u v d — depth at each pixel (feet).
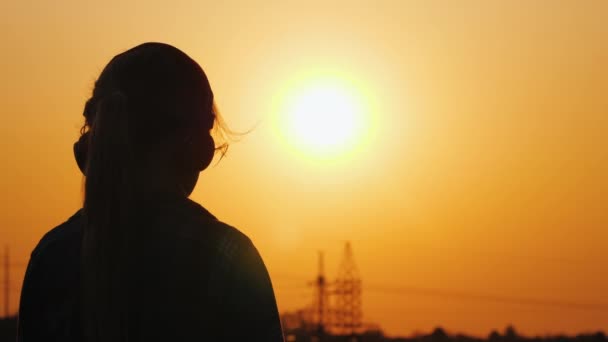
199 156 16.51
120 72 16.39
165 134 16.19
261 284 15.33
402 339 409.28
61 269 16.29
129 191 15.42
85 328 15.49
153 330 15.07
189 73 16.49
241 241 15.51
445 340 435.94
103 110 15.69
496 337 440.04
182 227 15.51
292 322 342.64
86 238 15.38
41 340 16.29
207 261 15.20
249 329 15.08
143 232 15.51
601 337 425.28
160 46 16.62
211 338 15.03
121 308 15.05
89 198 15.42
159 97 16.19
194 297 15.08
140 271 15.29
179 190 16.21
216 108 17.01
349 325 342.03
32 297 16.51
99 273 15.11
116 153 15.46
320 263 343.87
